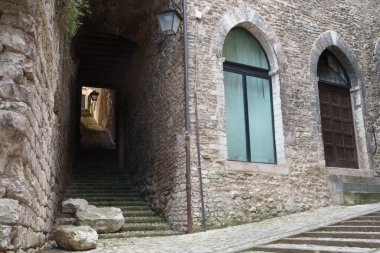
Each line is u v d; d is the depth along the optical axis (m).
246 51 9.46
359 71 11.00
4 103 3.64
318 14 10.52
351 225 6.02
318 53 10.23
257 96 9.38
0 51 3.75
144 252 5.38
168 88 9.09
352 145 10.74
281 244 5.22
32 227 4.27
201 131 8.07
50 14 5.20
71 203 8.02
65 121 8.87
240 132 8.95
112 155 16.36
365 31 11.43
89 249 5.84
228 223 7.84
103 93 22.00
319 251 4.40
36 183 4.43
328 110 10.58
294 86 9.60
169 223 8.36
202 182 7.82
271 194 8.55
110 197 10.34
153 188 9.72
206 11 8.70
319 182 9.34
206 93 8.31
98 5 10.11
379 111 11.08
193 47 8.38
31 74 3.96
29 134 3.87
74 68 10.97
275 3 9.77
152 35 10.37
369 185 10.03
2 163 3.54
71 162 12.41
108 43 12.52
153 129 10.10
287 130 9.22
